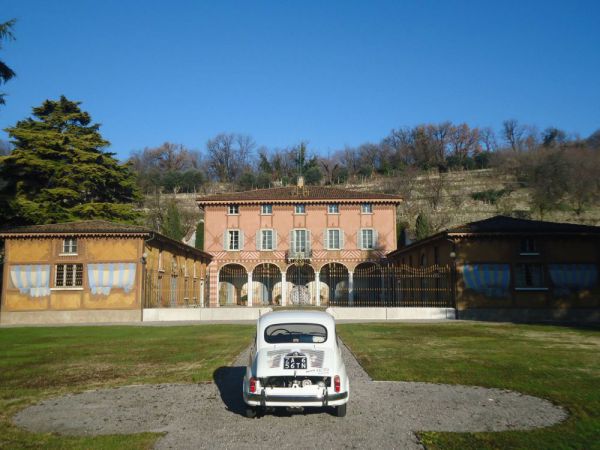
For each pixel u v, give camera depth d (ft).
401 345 49.26
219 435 21.11
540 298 85.15
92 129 137.18
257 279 139.03
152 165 336.90
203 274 131.54
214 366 37.96
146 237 86.94
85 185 126.21
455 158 303.27
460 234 85.40
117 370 36.65
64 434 21.42
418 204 234.17
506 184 247.50
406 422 22.89
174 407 26.03
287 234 135.44
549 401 26.58
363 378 33.24
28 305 85.51
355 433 21.26
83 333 64.54
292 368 22.84
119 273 86.17
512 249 86.38
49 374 35.19
